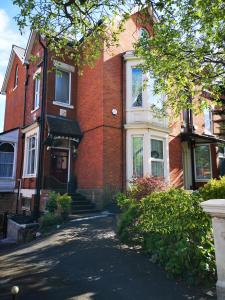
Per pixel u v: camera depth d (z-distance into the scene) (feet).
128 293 14.08
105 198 42.93
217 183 27.86
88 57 31.71
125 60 49.44
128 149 46.73
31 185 49.47
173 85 33.83
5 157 57.67
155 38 29.76
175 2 26.04
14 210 55.52
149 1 24.66
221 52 28.99
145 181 33.40
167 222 17.03
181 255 15.28
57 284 15.79
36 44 56.65
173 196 18.12
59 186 48.06
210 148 59.98
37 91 54.13
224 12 23.82
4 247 32.81
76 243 24.12
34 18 23.94
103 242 23.44
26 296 14.35
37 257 21.80
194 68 30.12
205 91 41.47
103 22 27.17
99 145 44.96
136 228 21.44
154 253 18.33
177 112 35.73
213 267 14.78
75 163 49.80
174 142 53.42
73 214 39.19
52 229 32.27
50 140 45.78
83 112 50.39
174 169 51.93
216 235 13.78
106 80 46.93
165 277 15.74
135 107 47.83
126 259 18.93
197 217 16.05
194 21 27.96
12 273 18.35
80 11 24.09
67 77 53.16
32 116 53.72
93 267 18.01
